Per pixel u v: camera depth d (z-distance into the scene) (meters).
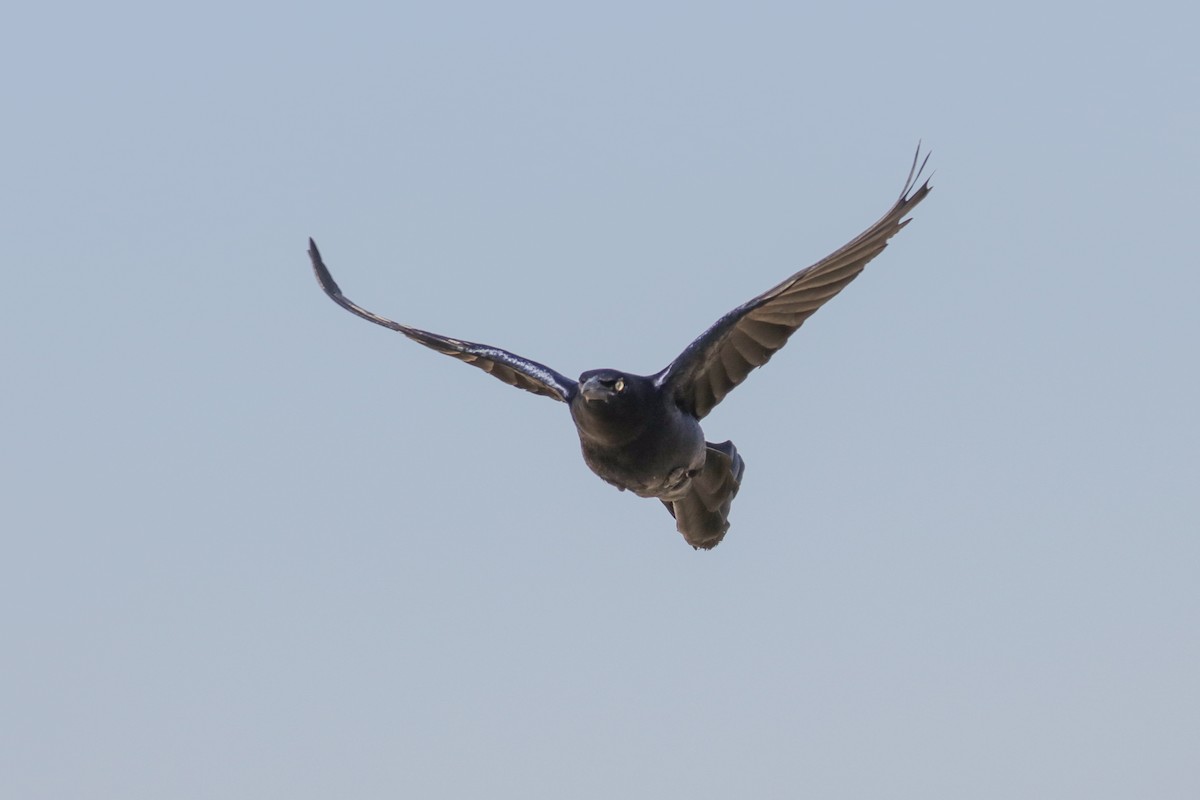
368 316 18.72
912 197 15.23
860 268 15.97
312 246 19.42
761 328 16.27
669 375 16.28
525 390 18.20
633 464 16.45
